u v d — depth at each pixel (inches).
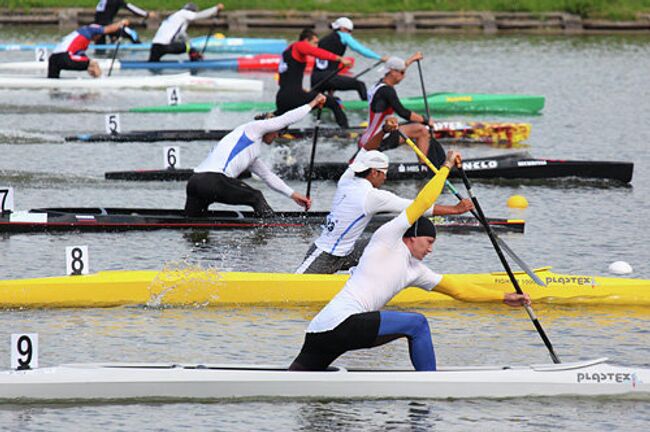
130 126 2918.3
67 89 3442.4
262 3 4758.9
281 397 1188.5
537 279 1341.0
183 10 3853.3
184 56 4247.0
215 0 4761.3
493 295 1237.1
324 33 4603.8
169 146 2519.7
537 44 4389.8
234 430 1114.1
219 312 1491.1
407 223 1160.2
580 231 1951.3
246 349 1347.2
